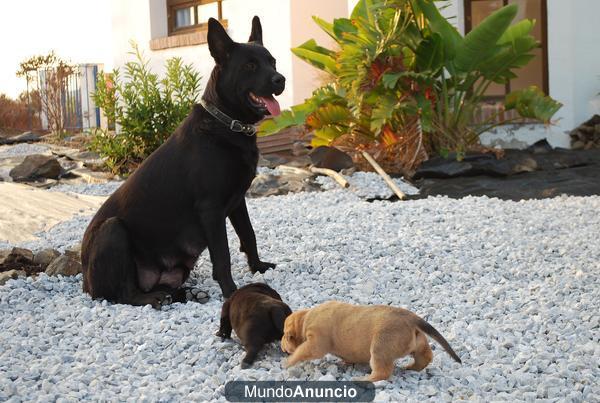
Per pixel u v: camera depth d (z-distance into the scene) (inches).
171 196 158.7
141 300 155.7
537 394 125.6
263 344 135.0
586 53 296.0
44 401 125.3
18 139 435.5
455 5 301.9
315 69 353.1
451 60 258.7
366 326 126.8
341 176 248.7
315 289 159.8
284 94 351.6
